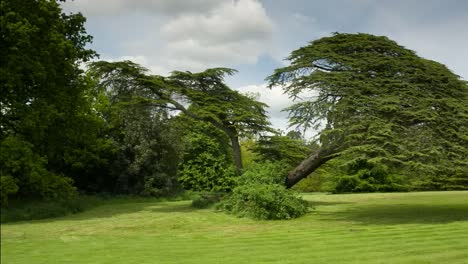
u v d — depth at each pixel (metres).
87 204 30.05
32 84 22.75
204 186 47.09
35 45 21.75
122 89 27.44
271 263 10.03
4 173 20.72
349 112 19.62
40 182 22.17
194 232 16.16
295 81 21.39
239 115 27.72
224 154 48.66
